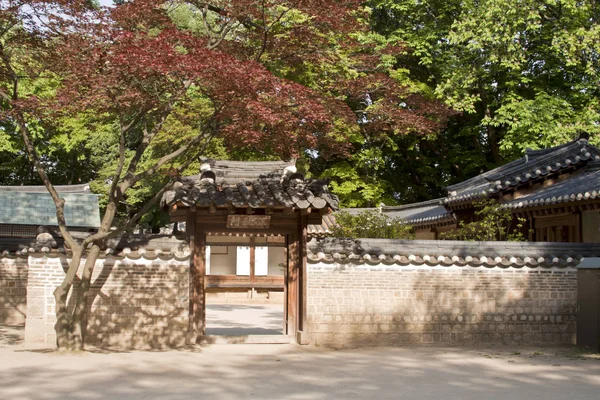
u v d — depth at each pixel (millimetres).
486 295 15094
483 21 27516
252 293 31469
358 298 14609
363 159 32938
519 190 21547
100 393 9156
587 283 14516
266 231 14656
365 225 20391
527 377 10734
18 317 18297
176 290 14188
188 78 11953
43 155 39219
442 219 25891
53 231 14648
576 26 27750
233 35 15531
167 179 27359
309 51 15086
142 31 12883
